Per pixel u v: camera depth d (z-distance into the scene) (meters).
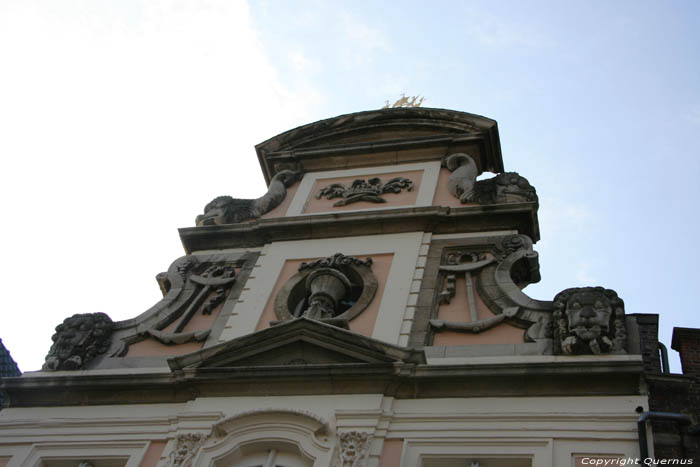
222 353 14.90
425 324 15.30
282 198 20.11
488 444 12.83
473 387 13.69
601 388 13.22
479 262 16.52
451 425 13.23
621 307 14.12
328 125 21.83
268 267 17.83
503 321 14.96
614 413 12.83
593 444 12.49
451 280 16.19
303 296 17.06
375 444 13.19
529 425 12.95
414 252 17.20
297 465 13.39
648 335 14.46
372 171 20.55
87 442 14.62
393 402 13.82
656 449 12.22
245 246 18.78
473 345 14.62
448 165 19.84
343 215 18.27
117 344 16.69
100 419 14.97
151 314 17.27
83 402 15.40
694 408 12.91
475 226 17.62
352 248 17.78
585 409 13.00
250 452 13.72
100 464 14.45
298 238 18.47
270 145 21.78
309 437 13.46
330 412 13.80
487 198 18.34
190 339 16.42
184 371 14.84
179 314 17.27
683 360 14.15
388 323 15.50
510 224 17.47
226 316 16.83
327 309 16.09
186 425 14.16
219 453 13.57
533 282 16.52
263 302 16.88
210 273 18.02
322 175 20.81
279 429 13.73
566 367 13.34
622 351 13.49
